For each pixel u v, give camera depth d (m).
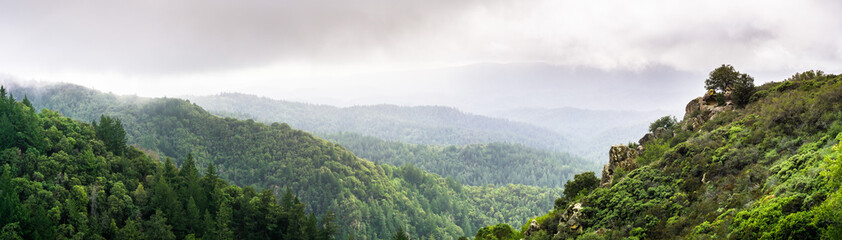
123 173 126.25
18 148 113.38
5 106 119.75
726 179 63.88
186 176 136.25
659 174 75.56
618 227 68.62
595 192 80.50
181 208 115.31
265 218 125.25
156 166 138.50
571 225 75.19
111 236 105.06
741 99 94.06
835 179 42.69
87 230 101.44
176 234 111.69
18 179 104.44
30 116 122.12
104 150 129.88
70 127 130.62
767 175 58.50
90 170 119.31
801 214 42.47
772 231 43.72
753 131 72.62
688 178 70.31
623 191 75.12
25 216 94.56
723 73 103.44
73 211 101.94
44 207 101.81
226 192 136.62
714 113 97.31
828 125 61.81
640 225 66.00
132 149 143.62
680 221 61.56
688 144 78.25
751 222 47.41
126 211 112.81
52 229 96.81
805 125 65.38
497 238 99.19
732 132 76.56
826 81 80.06
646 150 94.69
